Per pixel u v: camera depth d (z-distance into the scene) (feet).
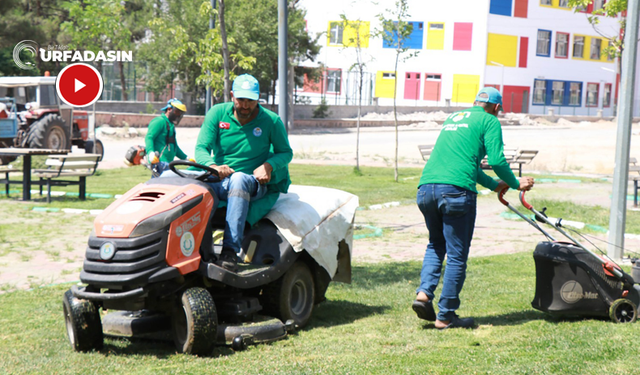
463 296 21.22
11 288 22.56
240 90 16.87
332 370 13.73
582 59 180.14
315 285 19.13
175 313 15.48
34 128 66.80
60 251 29.04
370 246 31.73
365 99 164.96
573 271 17.62
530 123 153.58
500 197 18.80
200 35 116.47
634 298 17.84
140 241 14.42
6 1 105.09
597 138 114.93
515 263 26.84
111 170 65.51
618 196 27.35
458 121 17.83
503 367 13.78
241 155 17.71
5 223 36.09
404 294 21.80
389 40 67.72
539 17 169.58
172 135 28.48
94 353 15.44
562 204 43.80
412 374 13.46
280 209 18.02
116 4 70.95
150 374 13.66
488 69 163.94
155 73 126.62
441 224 17.85
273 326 16.30
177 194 15.29
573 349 15.01
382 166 74.84
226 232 16.03
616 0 60.13
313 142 105.81
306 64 163.02
